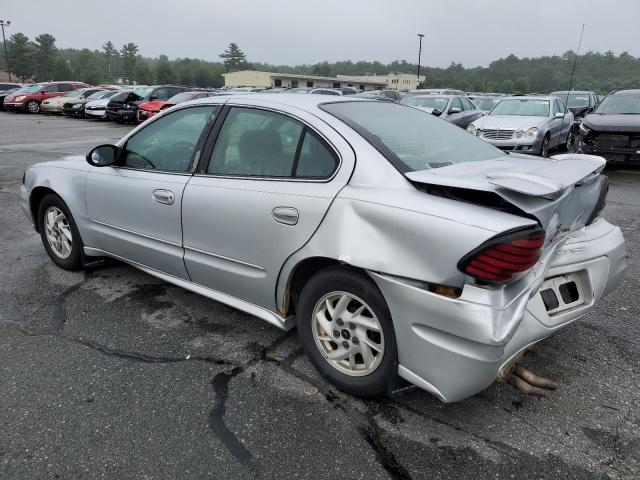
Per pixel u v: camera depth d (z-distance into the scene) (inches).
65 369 118.0
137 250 147.4
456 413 104.0
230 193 119.4
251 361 122.3
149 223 140.1
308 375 116.6
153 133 143.6
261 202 113.1
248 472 88.6
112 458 91.4
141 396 108.7
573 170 105.9
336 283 104.2
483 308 85.2
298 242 107.2
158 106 809.5
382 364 101.0
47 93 1152.2
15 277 172.1
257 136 120.5
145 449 93.7
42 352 125.2
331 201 102.3
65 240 173.3
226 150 125.6
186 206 128.3
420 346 92.7
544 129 426.3
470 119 575.8
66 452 92.7
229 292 128.3
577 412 104.7
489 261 83.6
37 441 95.3
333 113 115.5
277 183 112.6
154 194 136.3
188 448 94.0
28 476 87.3
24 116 1065.5
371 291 98.8
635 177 377.1
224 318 143.8
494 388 112.3
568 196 98.5
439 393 93.0
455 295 88.4
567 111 507.5
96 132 731.4
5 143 566.3
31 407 104.5
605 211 269.3
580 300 111.5
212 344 130.0
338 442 95.9
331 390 111.1
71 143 575.2
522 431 99.0
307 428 99.5
